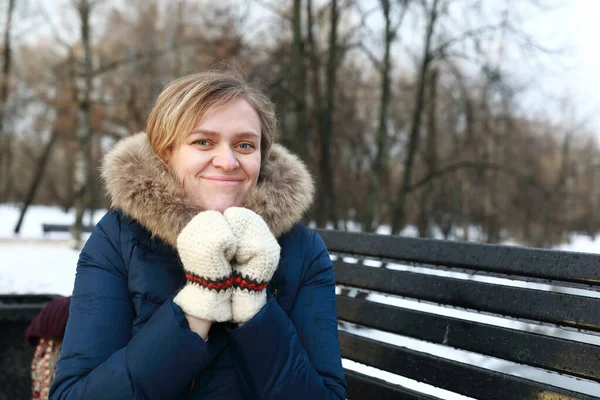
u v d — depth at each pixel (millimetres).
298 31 10938
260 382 1273
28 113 19234
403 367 1787
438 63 12453
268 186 1491
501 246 1609
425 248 1818
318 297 1518
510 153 14320
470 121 12969
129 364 1195
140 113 14953
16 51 18828
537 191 13727
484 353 1587
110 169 1427
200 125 1390
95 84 17031
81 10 13938
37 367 2199
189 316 1229
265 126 1547
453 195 17172
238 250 1262
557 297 1470
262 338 1258
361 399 1873
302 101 10914
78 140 14211
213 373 1368
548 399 1417
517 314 1544
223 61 1722
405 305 2066
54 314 2164
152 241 1432
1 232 19312
